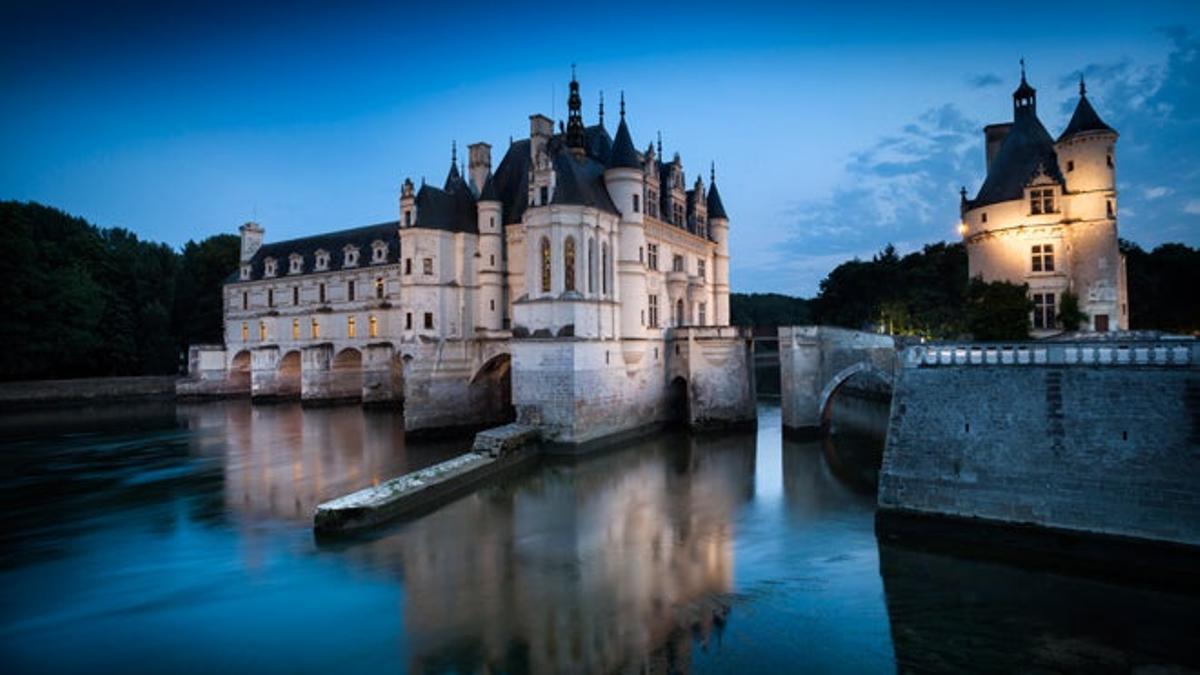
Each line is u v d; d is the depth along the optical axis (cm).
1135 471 2036
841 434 4762
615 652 1650
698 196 6022
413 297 5062
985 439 2302
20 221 7625
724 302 6394
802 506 2964
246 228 9019
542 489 3372
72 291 8056
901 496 2412
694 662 1594
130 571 2306
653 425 5003
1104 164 3653
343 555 2409
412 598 2014
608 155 5475
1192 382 2017
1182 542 1930
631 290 4741
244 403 8225
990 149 4638
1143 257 6500
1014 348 2325
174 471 4000
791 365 4544
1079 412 2173
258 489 3516
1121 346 2153
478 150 5769
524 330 4341
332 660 1653
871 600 1920
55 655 1720
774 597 1959
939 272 7731
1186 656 1559
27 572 2311
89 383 8156
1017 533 2188
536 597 2000
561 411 4162
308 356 7419
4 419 6675
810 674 1527
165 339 9625
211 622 1889
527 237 4441
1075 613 1795
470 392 5306
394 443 4903
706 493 3241
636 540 2530
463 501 3142
